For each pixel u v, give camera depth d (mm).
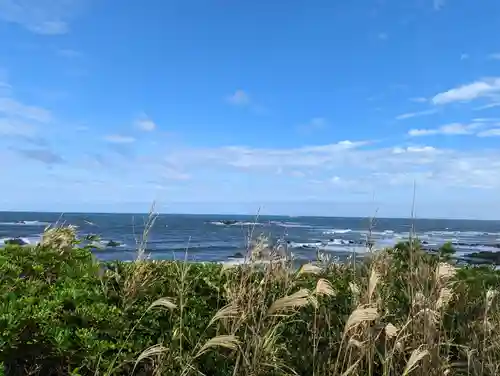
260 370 3498
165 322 3859
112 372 3102
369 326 3824
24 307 3066
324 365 3775
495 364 4008
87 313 3203
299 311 4602
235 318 3803
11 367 3037
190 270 4895
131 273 4203
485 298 4871
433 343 3838
